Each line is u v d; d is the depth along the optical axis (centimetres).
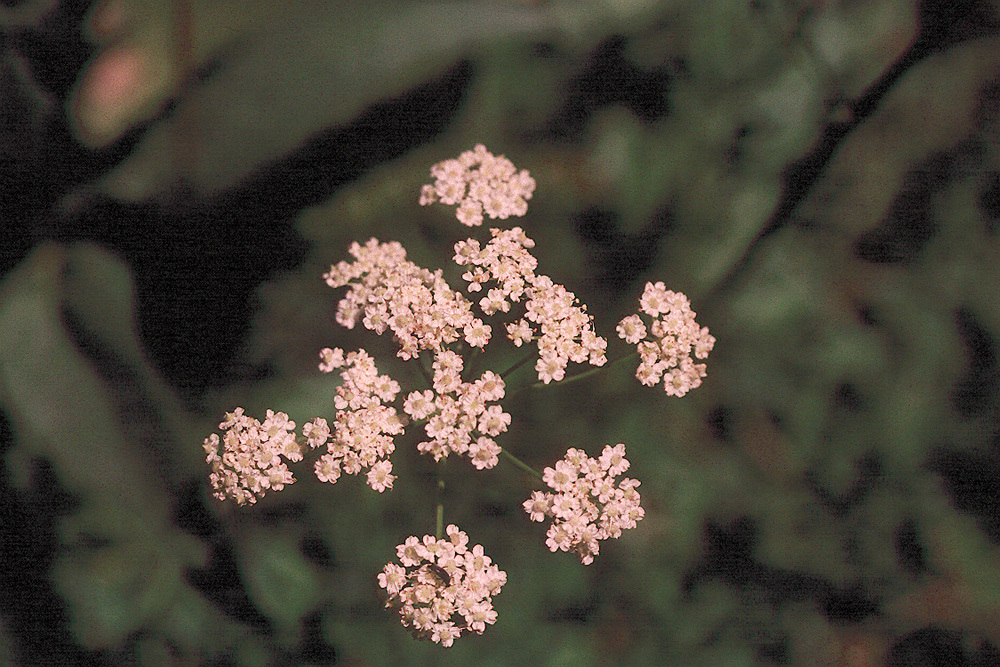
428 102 33
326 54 32
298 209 33
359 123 32
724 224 33
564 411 33
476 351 29
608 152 33
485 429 28
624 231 33
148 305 32
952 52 33
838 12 33
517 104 33
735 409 33
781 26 33
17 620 31
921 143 33
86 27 32
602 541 32
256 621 31
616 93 33
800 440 33
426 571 28
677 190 33
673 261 33
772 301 33
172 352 32
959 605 32
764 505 32
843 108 33
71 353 31
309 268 33
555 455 32
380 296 29
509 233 29
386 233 33
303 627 31
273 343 33
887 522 32
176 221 32
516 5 33
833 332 33
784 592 32
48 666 31
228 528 32
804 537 32
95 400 31
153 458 31
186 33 32
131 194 32
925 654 32
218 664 31
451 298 29
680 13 33
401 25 33
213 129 32
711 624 32
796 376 33
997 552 32
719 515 32
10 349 31
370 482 28
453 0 33
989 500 32
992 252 33
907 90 33
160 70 32
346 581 32
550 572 32
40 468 31
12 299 31
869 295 33
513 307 33
